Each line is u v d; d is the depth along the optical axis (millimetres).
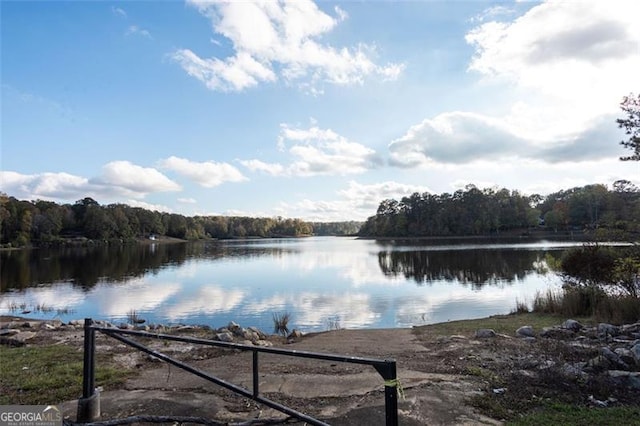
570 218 89938
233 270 32438
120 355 6188
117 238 92125
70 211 89875
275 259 45906
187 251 65312
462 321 10578
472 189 109562
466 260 36125
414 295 18250
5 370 5344
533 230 101375
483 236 100125
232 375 5137
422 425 3582
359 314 14250
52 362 5758
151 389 4570
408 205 120625
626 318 8602
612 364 4895
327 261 41844
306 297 18281
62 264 38438
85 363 3740
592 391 4262
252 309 15500
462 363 5543
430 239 100062
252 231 159125
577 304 10344
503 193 108125
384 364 2373
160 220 112000
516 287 19797
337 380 4867
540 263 30906
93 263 39906
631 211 10969
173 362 3312
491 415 3779
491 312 14070
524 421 3609
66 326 9625
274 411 3936
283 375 5082
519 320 9984
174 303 17062
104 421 3627
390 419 2336
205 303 16969
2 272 30906
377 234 132625
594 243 11180
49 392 4473
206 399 4250
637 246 9969
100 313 15133
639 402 3975
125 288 22016
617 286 10344
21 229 72500
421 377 4914
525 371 5023
